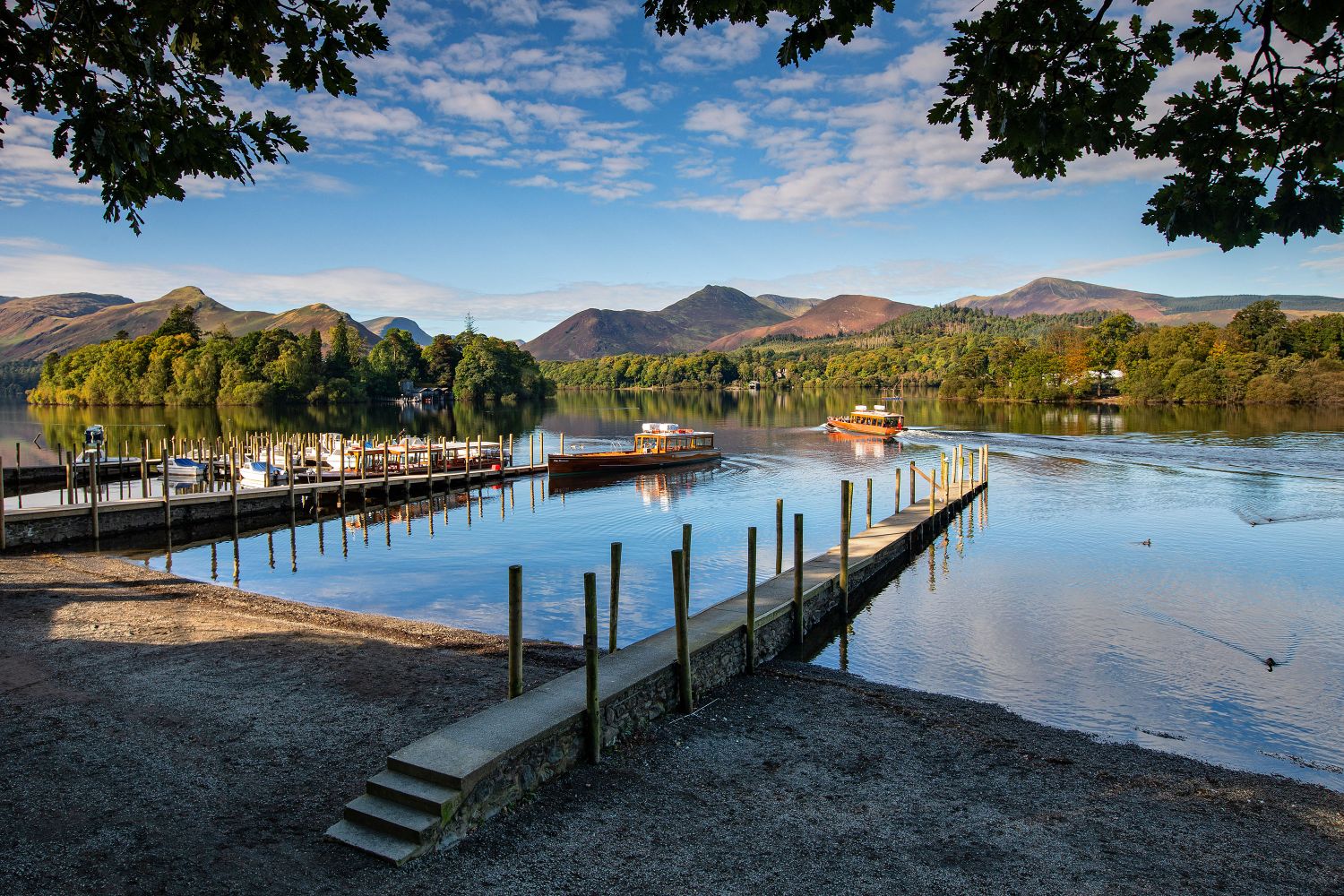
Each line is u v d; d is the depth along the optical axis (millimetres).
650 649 14055
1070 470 49438
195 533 33500
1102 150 6363
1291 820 10188
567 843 9031
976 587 23797
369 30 7223
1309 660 17141
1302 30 5383
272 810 9195
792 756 11773
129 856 8125
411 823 8492
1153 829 9867
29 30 6742
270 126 7445
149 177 7230
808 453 62531
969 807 10320
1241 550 27766
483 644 15875
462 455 53906
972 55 6258
